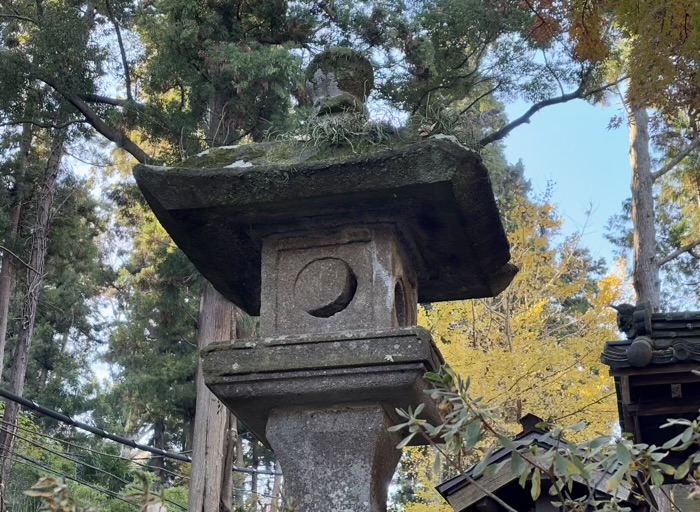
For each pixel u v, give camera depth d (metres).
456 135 3.17
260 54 10.48
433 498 11.88
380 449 2.89
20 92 11.77
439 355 3.01
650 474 2.35
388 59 11.59
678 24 5.57
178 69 11.20
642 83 6.03
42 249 16.77
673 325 5.81
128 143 11.75
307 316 3.08
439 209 3.12
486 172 2.99
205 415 10.37
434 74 11.80
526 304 12.87
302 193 3.03
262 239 3.25
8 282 17.58
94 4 12.48
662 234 19.70
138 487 2.11
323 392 2.88
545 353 11.88
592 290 14.88
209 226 3.27
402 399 2.88
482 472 2.62
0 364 17.17
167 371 20.30
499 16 11.33
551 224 13.17
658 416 5.77
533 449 2.46
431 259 3.54
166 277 12.55
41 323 22.80
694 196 18.19
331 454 2.88
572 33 6.62
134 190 15.24
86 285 23.03
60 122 12.94
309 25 11.41
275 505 2.40
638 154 15.28
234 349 2.97
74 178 17.98
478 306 12.70
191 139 11.44
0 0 13.35
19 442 16.66
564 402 11.74
